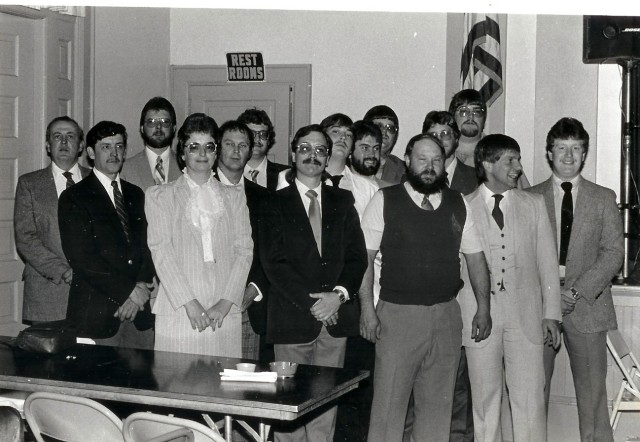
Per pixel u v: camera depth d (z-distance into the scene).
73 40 5.83
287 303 3.66
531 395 3.65
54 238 4.22
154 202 3.63
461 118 4.66
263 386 2.79
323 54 6.50
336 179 4.05
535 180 5.59
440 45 6.20
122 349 3.37
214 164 4.21
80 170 4.52
